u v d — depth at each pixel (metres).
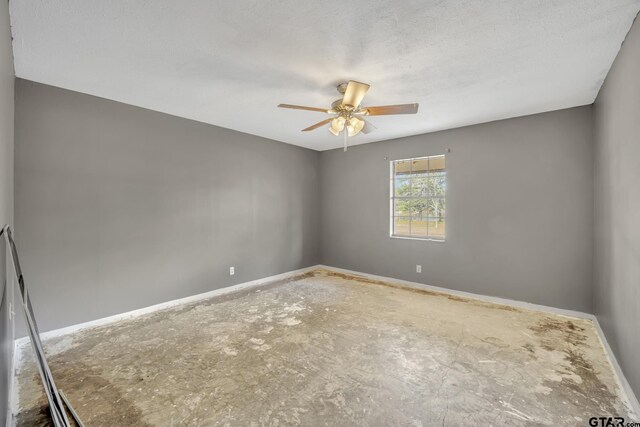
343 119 2.71
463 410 1.80
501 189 3.71
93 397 1.92
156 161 3.46
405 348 2.55
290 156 5.16
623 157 2.07
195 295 3.85
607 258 2.57
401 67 2.36
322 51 2.13
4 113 1.76
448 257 4.16
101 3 1.62
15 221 2.56
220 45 2.06
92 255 3.00
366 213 5.07
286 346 2.59
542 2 1.63
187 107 3.33
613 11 1.71
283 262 5.05
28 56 2.21
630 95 1.90
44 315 2.72
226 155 4.19
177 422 1.71
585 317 3.20
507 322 3.11
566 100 3.06
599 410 1.79
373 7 1.66
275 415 1.76
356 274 5.21
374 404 1.85
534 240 3.50
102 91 2.88
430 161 4.46
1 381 1.41
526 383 2.05
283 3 1.63
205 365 2.29
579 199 3.23
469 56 2.20
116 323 3.08
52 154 2.75
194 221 3.83
